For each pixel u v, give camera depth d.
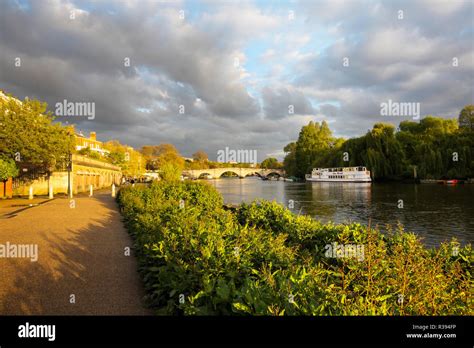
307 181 102.62
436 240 17.50
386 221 23.77
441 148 68.69
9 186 27.81
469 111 80.31
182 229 6.49
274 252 5.64
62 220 13.59
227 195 46.81
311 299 3.25
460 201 35.12
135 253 7.86
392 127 80.25
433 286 3.63
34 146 26.52
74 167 36.19
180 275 4.33
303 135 115.88
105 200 24.25
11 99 27.69
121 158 80.94
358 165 81.50
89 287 5.91
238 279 4.17
